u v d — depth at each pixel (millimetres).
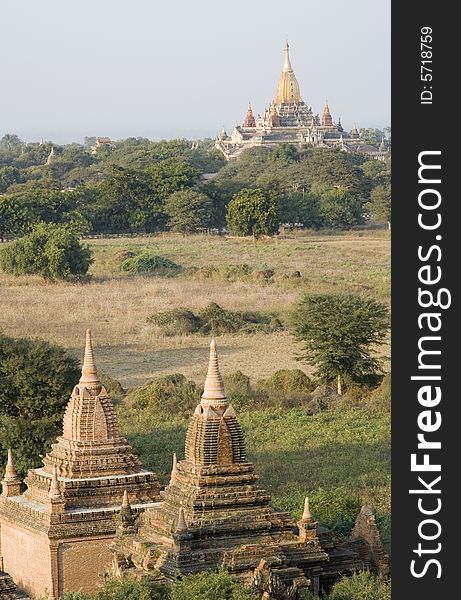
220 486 38719
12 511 45094
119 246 194750
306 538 38719
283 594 36500
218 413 39188
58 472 44688
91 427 45281
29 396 61125
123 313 123500
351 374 90562
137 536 39312
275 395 84312
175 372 95812
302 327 91625
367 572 38656
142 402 81375
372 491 58625
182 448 67812
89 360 45906
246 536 38188
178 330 113812
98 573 42438
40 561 43375
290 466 65000
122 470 45156
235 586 35094
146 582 36031
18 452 55562
